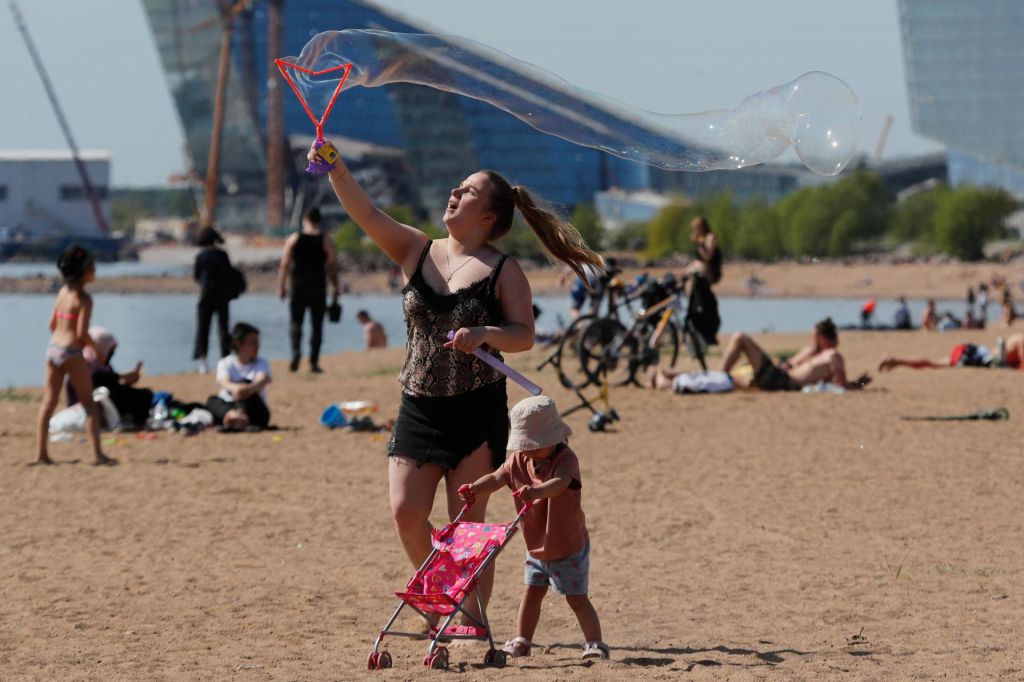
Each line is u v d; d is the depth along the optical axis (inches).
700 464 1095.6
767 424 1323.8
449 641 575.5
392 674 516.1
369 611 641.6
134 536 824.3
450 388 555.5
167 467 1090.7
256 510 908.6
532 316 557.6
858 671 511.2
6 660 546.6
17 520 874.8
